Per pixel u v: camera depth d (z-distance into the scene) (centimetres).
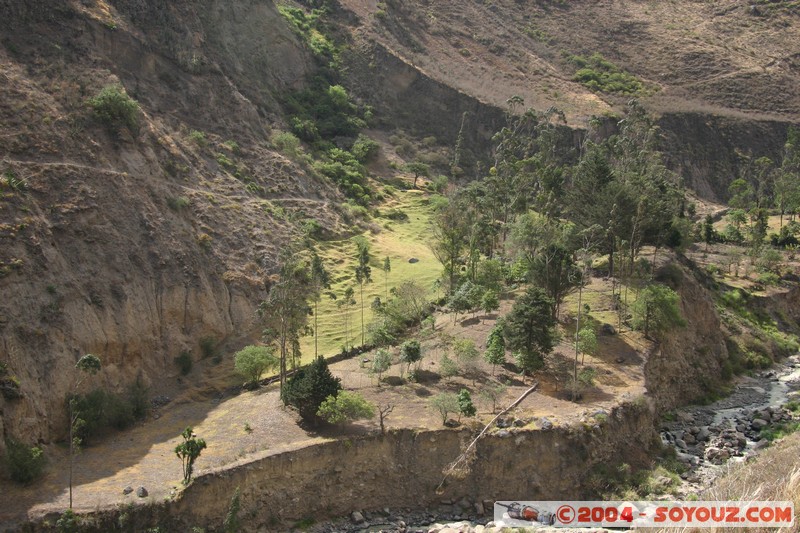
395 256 8606
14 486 4244
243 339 6650
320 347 6569
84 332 5453
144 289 6125
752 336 8081
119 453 4784
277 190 8756
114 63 8144
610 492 4756
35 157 6091
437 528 4306
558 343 6044
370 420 5006
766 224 11519
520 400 5319
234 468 4394
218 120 9012
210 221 7312
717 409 6372
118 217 6297
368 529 4459
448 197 10200
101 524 3962
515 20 19112
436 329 6606
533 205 9769
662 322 6384
